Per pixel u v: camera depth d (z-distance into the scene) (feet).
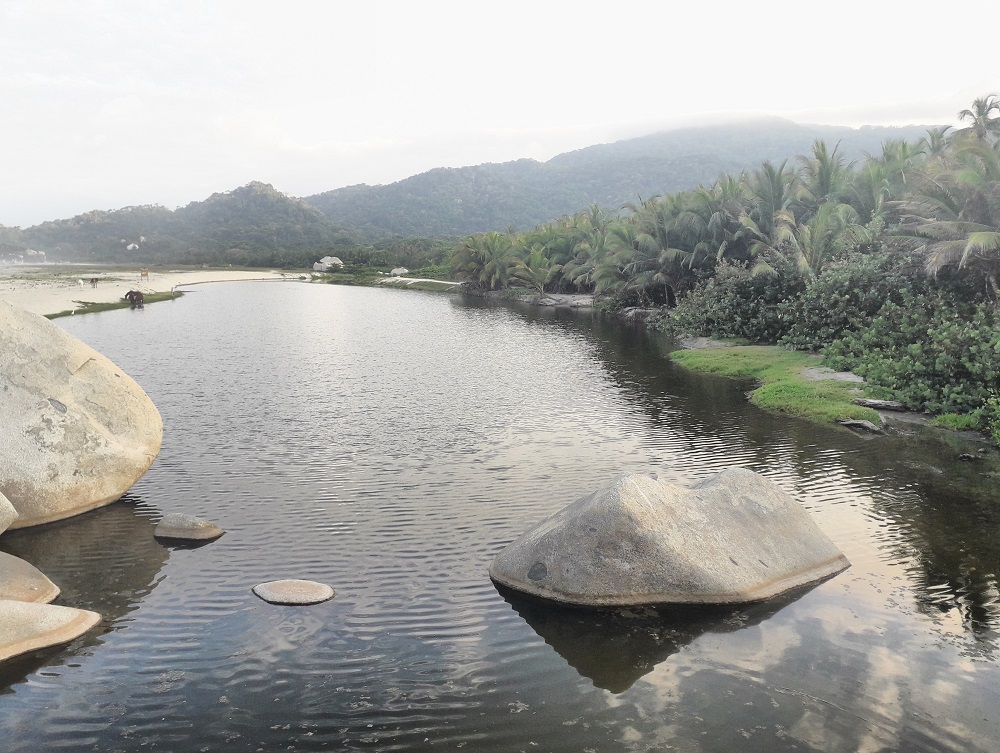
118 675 22.13
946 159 84.69
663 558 26.21
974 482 40.32
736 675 21.98
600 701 20.85
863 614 25.52
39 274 307.37
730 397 66.54
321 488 40.65
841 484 40.32
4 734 19.29
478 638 24.36
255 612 26.18
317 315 157.89
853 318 82.58
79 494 36.06
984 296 71.77
